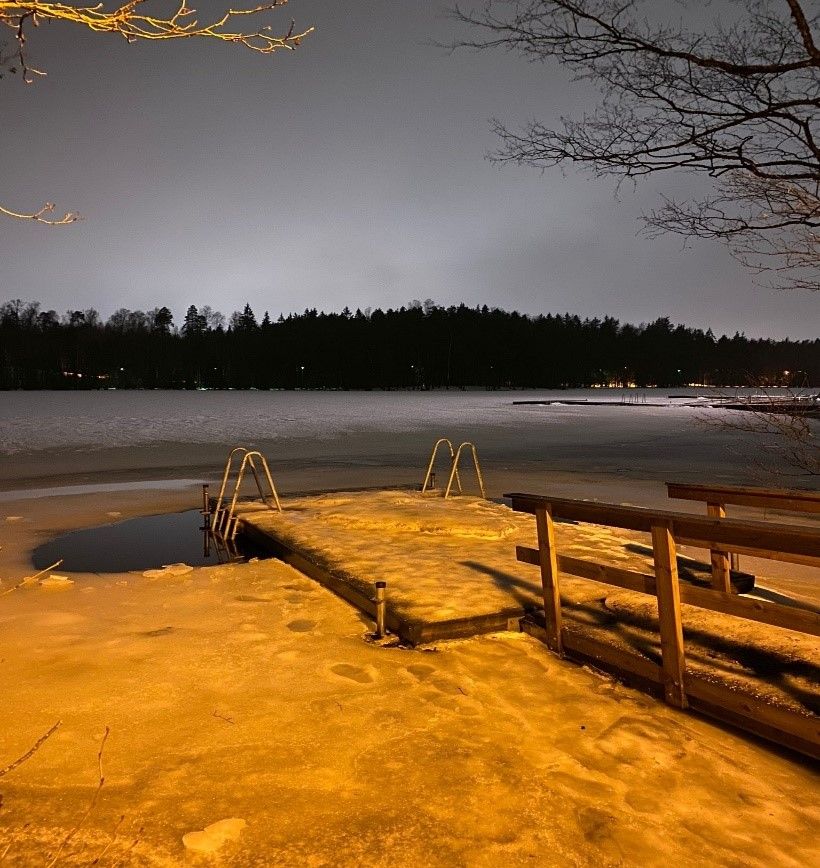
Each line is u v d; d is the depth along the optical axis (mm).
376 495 10844
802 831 2727
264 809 2764
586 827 2703
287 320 143000
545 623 4734
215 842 2514
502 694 3939
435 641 4758
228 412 48062
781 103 3555
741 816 2812
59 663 4359
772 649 4266
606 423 40531
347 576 6082
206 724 3525
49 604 5793
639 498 12852
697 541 3531
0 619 5328
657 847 2592
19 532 9641
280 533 8109
